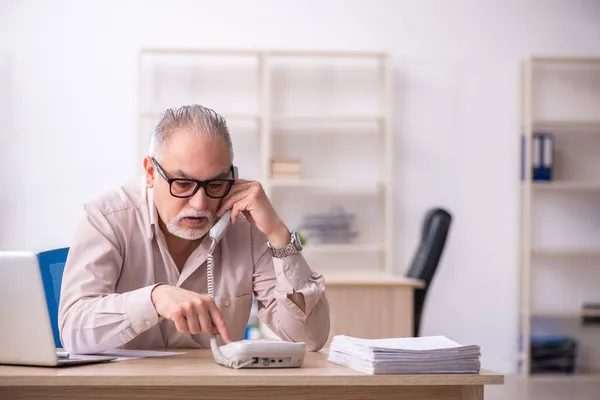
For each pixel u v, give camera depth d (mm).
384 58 6750
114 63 6559
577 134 6961
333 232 6656
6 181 6438
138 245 2381
